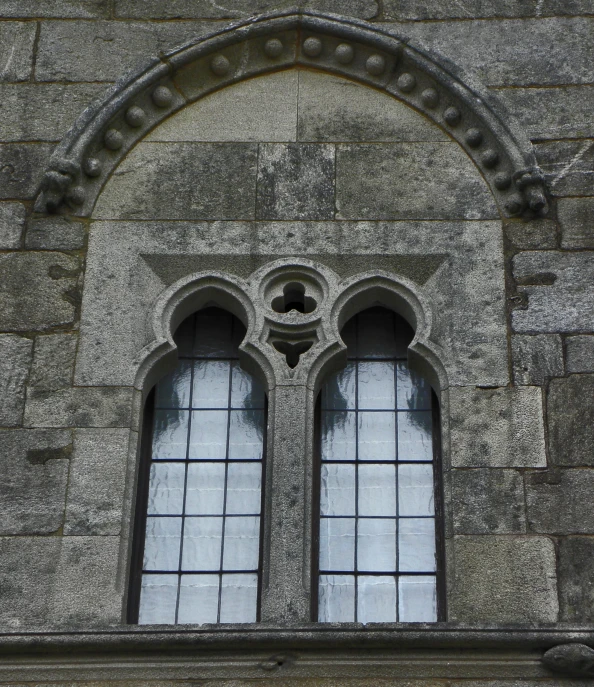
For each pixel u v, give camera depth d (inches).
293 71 489.1
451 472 412.5
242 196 462.6
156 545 419.2
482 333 434.9
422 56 479.2
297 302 452.1
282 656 377.7
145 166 469.4
